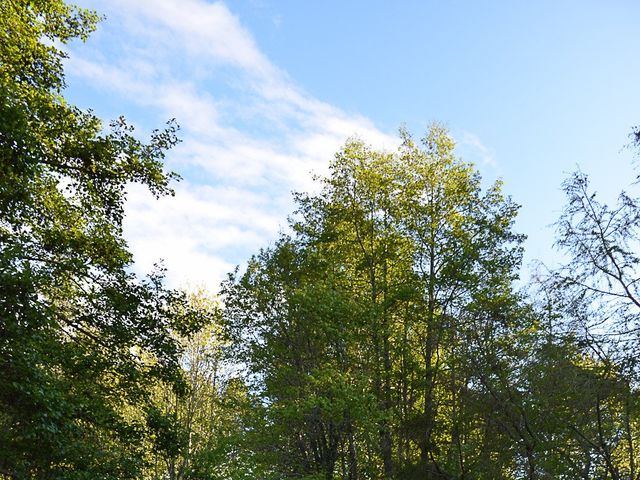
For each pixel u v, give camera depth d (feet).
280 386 75.00
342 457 74.23
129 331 52.29
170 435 51.90
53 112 47.60
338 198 88.12
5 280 40.11
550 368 52.54
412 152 87.61
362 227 86.94
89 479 42.98
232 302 79.30
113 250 54.24
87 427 47.83
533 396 54.80
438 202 83.97
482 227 78.43
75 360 48.98
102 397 51.60
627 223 48.47
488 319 63.21
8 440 40.93
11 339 39.81
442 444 67.41
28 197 48.65
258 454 70.79
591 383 48.14
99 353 51.42
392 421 70.69
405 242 83.71
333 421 70.13
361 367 77.61
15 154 42.32
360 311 74.18
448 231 81.00
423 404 77.25
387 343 78.33
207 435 92.79
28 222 50.78
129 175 51.98
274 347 76.54
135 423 51.21
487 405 58.29
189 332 56.03
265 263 81.97
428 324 75.20
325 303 73.15
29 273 41.47
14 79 47.37
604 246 48.62
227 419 83.10
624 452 55.93
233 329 79.00
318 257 81.15
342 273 81.61
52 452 41.45
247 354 77.36
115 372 53.06
